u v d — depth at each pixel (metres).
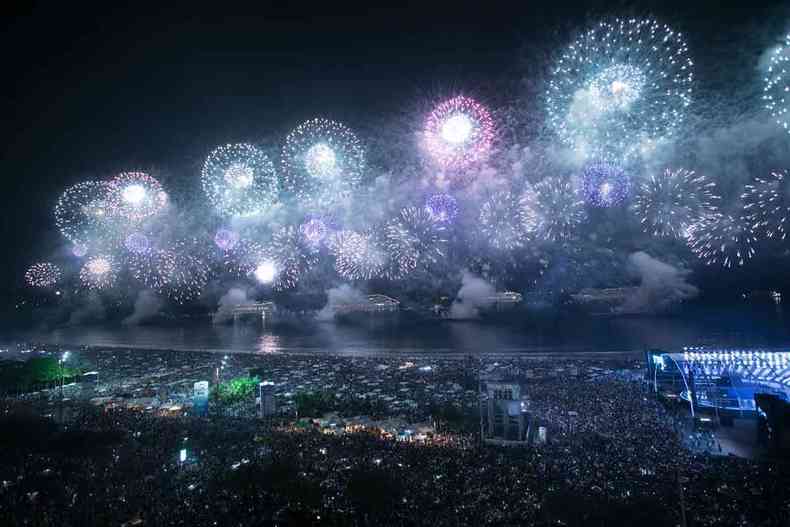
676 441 43.81
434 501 32.22
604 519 29.42
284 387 81.06
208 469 39.50
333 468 38.22
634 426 49.12
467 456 40.72
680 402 57.56
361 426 56.25
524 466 37.78
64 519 31.56
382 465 38.25
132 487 36.31
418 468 38.00
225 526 30.09
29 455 44.38
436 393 71.88
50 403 67.81
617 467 36.78
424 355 115.31
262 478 36.66
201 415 62.38
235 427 53.78
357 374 90.00
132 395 76.62
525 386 68.81
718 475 35.03
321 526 29.89
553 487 33.50
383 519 30.22
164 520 30.95
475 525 29.20
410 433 53.16
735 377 55.66
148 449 45.34
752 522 28.69
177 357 118.69
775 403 43.81
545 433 47.22
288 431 51.47
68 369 88.88
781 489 32.44
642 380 71.81
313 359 110.94
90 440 48.41
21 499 35.03
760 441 45.59
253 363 107.75
